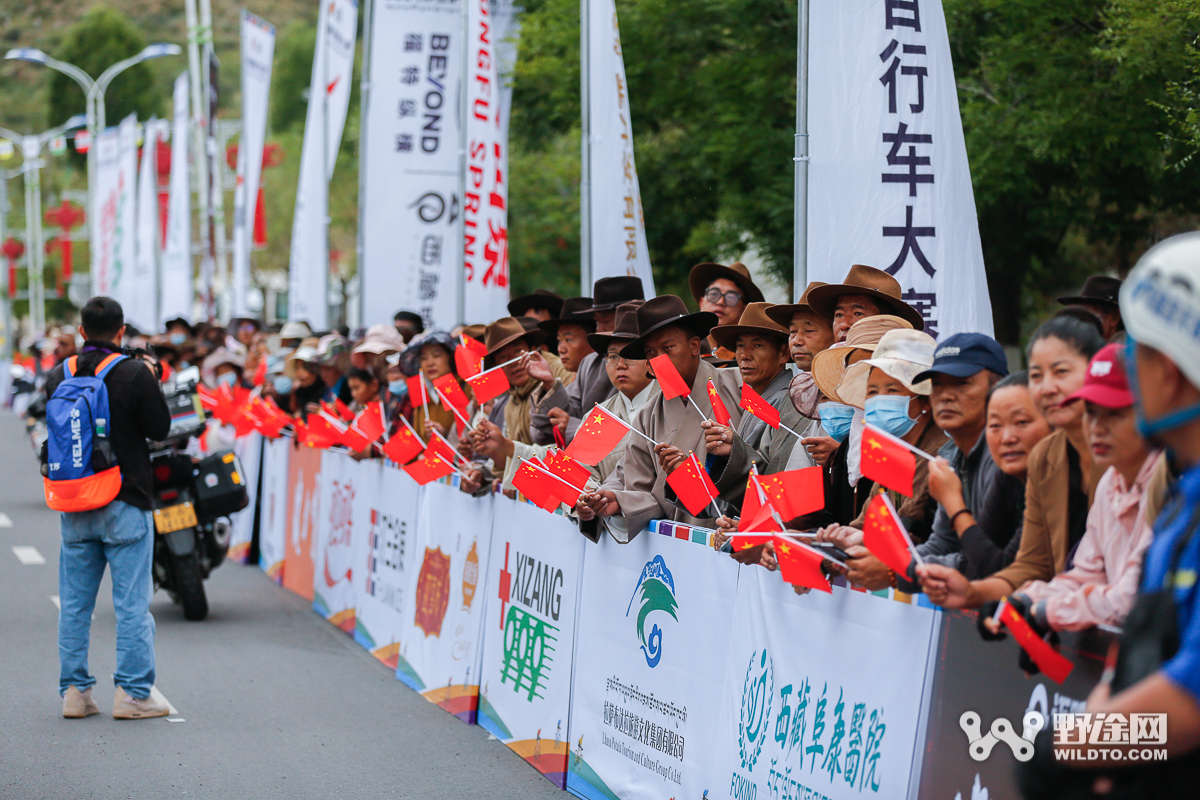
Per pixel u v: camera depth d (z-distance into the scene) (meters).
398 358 10.72
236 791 6.50
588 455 5.92
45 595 11.98
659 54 20.27
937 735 4.14
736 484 6.18
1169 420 2.56
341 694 8.73
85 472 7.52
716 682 5.49
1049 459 4.03
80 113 136.88
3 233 76.44
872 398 4.96
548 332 10.06
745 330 7.01
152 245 33.41
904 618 4.34
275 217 71.69
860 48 7.19
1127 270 19.17
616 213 10.65
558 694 6.90
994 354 4.57
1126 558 3.59
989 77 14.35
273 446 14.23
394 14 14.89
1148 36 11.85
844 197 7.22
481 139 12.87
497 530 7.90
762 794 5.07
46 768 6.82
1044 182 16.22
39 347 40.72
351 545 10.97
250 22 24.59
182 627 10.98
